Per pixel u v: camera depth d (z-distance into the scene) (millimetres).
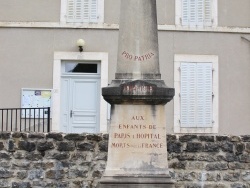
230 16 18234
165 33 18156
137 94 10523
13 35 17938
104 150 12766
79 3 18203
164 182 10477
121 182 10461
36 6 18031
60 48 17969
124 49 10742
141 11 10766
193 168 12789
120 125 10602
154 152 10594
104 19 18094
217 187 12789
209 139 12867
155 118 10617
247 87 18156
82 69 18172
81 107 18062
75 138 12805
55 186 12703
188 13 18281
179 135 12859
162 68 18078
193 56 18141
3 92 17797
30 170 12727
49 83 17891
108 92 10555
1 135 12773
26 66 17891
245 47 18234
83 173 12727
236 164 12844
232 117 18125
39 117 17266
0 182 12695
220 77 18172
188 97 18078
